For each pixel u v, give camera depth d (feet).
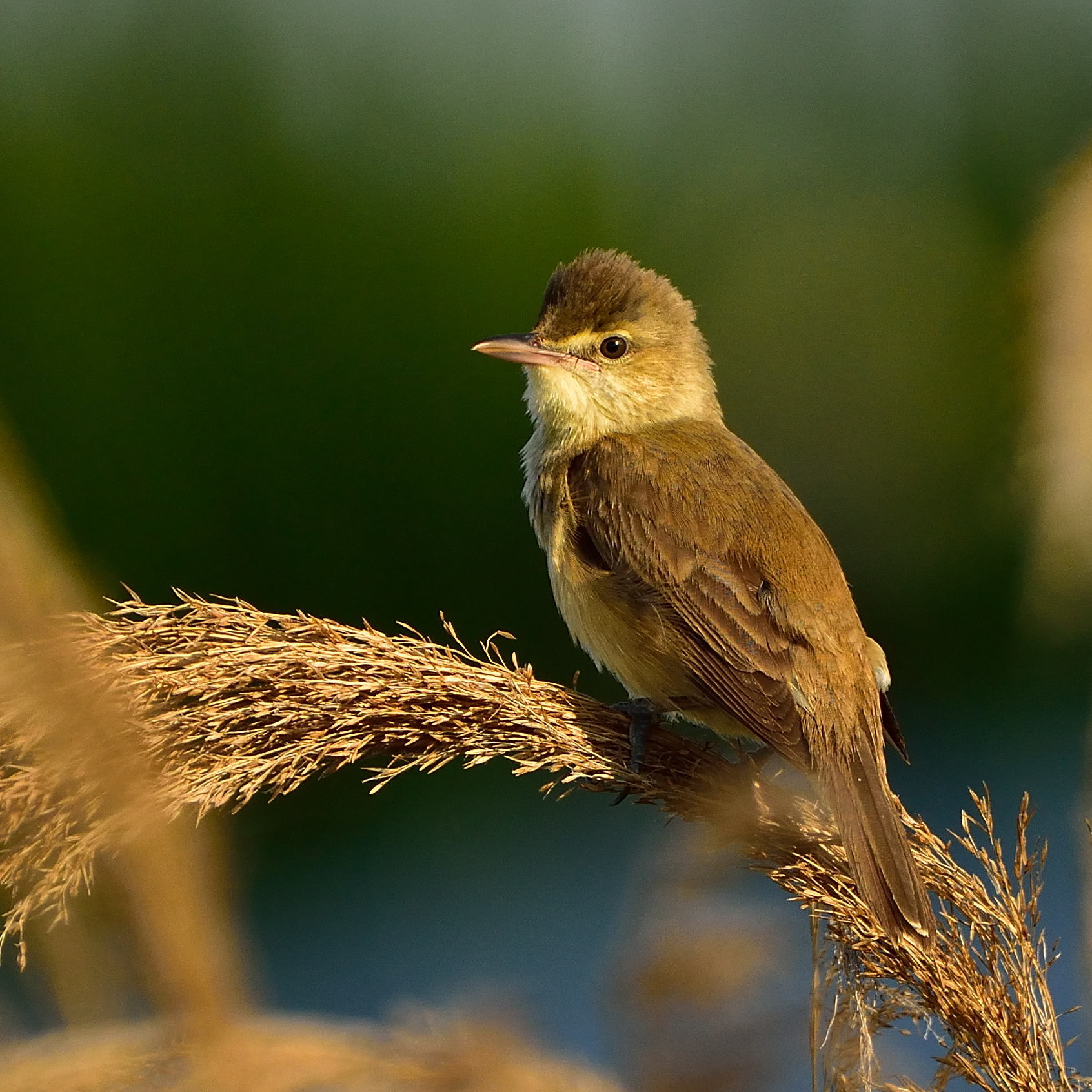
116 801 11.66
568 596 27.55
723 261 77.92
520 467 62.90
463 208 67.21
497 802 57.67
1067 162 23.65
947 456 68.08
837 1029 17.97
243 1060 11.64
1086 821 21.07
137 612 20.26
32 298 57.06
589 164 73.82
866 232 75.97
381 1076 12.30
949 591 66.64
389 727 20.68
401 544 60.18
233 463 58.34
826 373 73.31
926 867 20.01
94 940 11.78
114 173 59.77
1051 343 23.31
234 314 59.26
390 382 61.41
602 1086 13.26
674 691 26.37
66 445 56.34
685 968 14.58
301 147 64.59
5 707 14.58
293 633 20.84
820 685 24.36
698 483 27.09
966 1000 18.01
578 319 30.86
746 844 20.44
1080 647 63.67
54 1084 11.57
